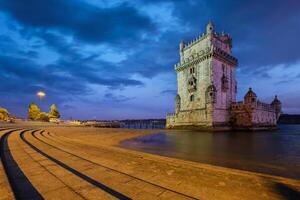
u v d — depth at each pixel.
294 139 30.27
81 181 6.00
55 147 13.48
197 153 17.56
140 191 5.27
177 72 64.38
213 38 54.03
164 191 5.26
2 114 52.84
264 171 11.13
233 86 57.88
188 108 57.84
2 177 5.57
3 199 4.17
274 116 62.97
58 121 76.44
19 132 23.17
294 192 5.08
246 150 19.36
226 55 54.75
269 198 4.75
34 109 74.19
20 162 8.41
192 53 60.22
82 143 16.30
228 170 7.32
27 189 5.32
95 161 9.02
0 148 11.94
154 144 24.62
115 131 45.25
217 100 50.94
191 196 4.92
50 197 4.76
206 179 6.26
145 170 7.43
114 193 5.14
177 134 41.44
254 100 49.50
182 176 6.62
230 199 4.73
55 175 6.62
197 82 54.97
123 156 10.26
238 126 51.91
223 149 20.09
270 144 24.30
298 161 14.02
